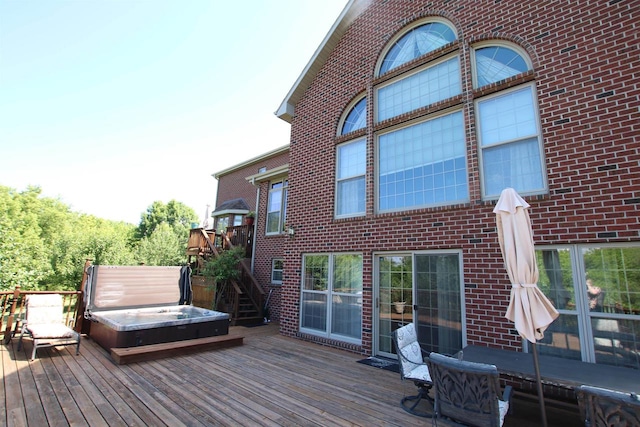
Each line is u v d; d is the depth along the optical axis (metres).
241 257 11.80
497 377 2.74
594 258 4.40
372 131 7.16
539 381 3.14
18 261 10.07
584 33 4.78
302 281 8.09
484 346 4.95
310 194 8.23
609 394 2.29
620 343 4.10
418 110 6.43
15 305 6.95
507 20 5.59
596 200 4.38
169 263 20.12
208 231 13.59
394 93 7.12
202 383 4.75
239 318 9.95
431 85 6.54
